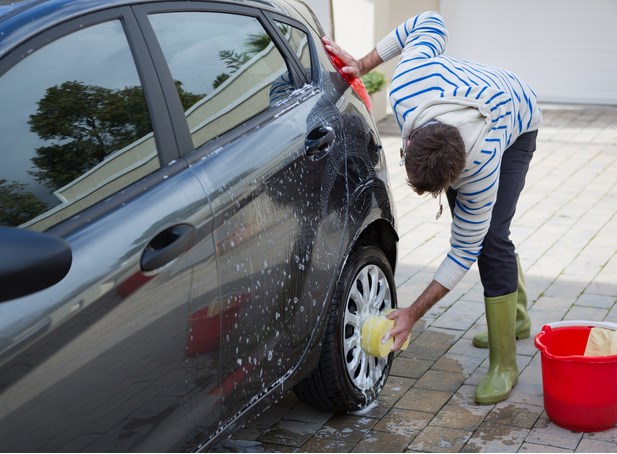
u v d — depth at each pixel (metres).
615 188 7.12
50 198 2.24
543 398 3.60
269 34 3.26
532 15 10.95
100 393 2.19
